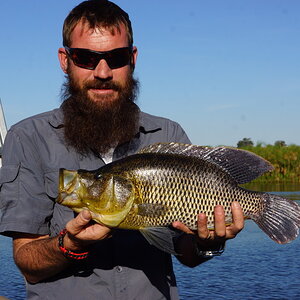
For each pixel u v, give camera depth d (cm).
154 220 107
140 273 115
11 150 119
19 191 116
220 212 107
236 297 238
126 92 120
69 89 123
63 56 127
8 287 254
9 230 114
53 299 114
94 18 117
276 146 911
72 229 100
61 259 106
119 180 104
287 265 295
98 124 118
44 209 117
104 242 114
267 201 118
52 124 120
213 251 117
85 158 120
